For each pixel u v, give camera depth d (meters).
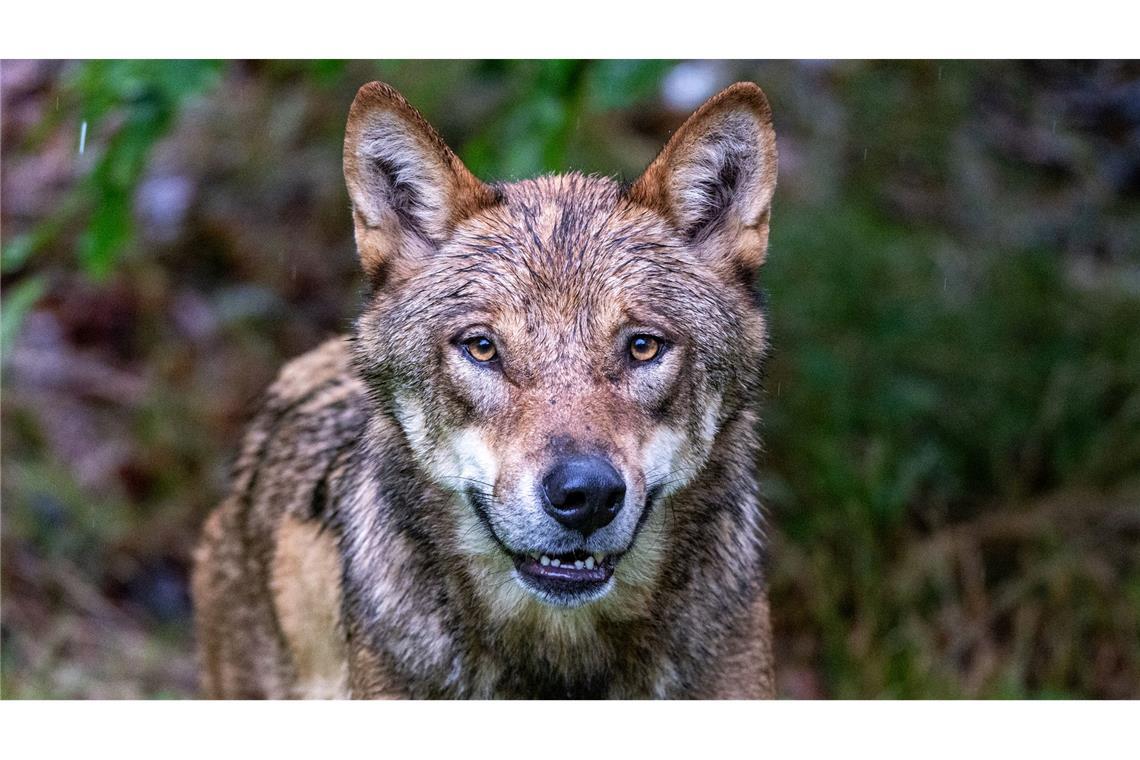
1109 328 10.38
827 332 10.05
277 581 6.53
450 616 5.48
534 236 5.30
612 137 11.22
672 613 5.48
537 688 5.57
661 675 5.54
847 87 11.98
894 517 9.24
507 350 5.11
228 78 11.91
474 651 5.50
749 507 5.72
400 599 5.50
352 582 5.66
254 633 6.95
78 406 10.59
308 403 6.95
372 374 5.57
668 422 5.20
